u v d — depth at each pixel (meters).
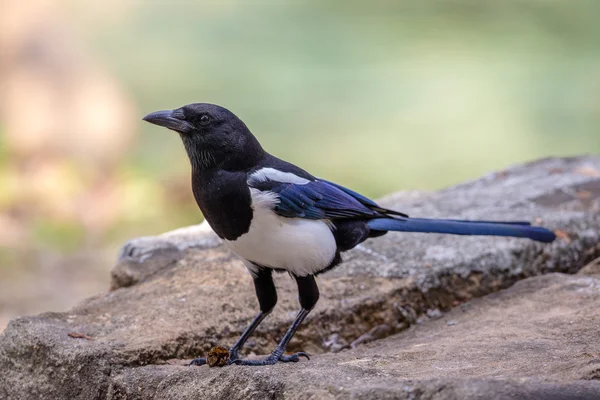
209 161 7.15
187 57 29.53
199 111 7.13
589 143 23.42
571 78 27.09
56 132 21.17
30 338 7.47
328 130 24.89
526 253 9.59
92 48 26.41
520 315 8.25
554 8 31.75
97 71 22.30
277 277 9.03
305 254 7.25
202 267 9.21
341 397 5.66
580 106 25.23
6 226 19.75
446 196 11.55
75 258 18.62
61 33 21.83
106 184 21.23
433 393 5.31
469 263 9.23
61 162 21.06
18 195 20.34
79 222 20.30
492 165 22.50
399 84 27.22
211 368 6.94
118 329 7.80
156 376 6.92
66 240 19.30
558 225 10.14
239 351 7.48
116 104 21.95
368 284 8.86
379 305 8.62
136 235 20.23
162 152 23.17
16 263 17.95
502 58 28.92
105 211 20.69
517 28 31.55
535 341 7.01
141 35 30.31
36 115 20.91
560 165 12.64
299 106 26.23
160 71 28.28
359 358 7.14
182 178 21.53
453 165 22.81
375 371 6.30
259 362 7.12
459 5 32.94
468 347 7.05
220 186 7.11
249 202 7.04
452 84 27.33
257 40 31.23
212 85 27.28
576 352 6.52
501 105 25.62
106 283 17.30
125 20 31.05
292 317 8.33
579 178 11.91
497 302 8.91
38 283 17.06
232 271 9.07
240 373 6.46
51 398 7.23
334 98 27.02
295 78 27.84
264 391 6.20
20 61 21.22
